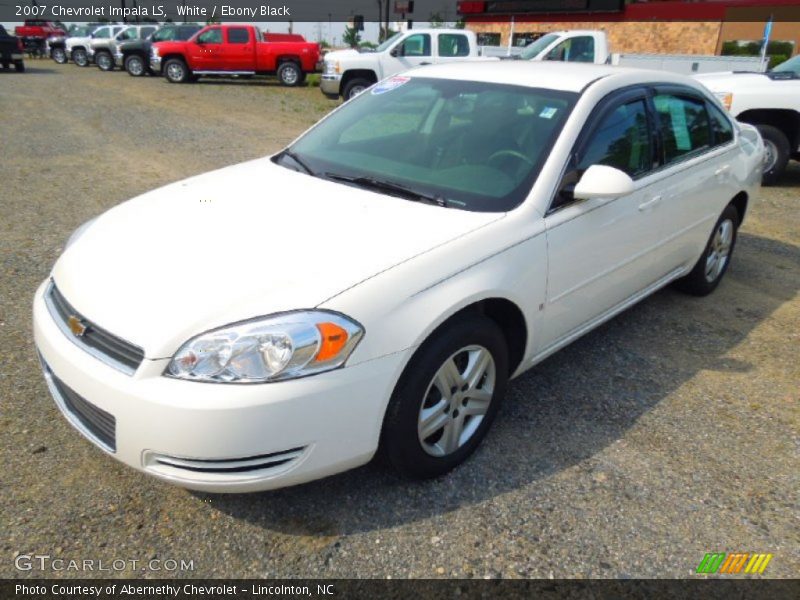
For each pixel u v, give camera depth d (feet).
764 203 26.16
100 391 7.71
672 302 16.28
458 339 8.87
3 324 13.28
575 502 9.20
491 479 9.57
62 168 27.37
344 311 7.85
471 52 54.80
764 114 28.37
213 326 7.61
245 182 11.34
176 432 7.38
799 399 12.10
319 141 12.82
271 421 7.45
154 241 9.20
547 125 10.96
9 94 53.42
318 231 9.20
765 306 16.28
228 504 8.85
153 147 32.81
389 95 13.21
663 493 9.47
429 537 8.48
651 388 12.23
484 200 10.11
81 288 8.55
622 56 52.44
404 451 8.75
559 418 11.14
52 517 8.47
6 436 9.91
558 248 10.25
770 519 9.09
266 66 70.18
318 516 8.72
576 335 11.85
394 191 10.56
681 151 13.62
